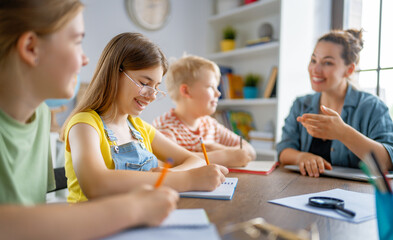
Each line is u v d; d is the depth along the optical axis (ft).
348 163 4.15
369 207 2.03
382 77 6.37
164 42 8.52
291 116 4.98
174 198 1.62
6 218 1.14
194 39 9.23
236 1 8.25
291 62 7.20
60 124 6.81
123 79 2.92
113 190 2.12
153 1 8.20
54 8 1.67
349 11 7.05
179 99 5.07
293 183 2.87
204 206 2.01
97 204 1.37
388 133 3.83
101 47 7.45
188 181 2.36
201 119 5.45
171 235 1.40
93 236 1.28
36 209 1.22
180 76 4.96
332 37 4.31
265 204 2.09
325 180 3.05
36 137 2.26
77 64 1.81
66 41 1.74
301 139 4.70
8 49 1.67
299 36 7.36
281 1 6.84
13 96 1.82
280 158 4.40
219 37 9.12
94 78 3.03
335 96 4.55
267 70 8.20
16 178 1.97
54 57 1.71
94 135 2.58
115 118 3.07
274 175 3.29
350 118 4.27
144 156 3.07
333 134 3.42
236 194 2.37
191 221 1.59
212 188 2.39
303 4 7.38
